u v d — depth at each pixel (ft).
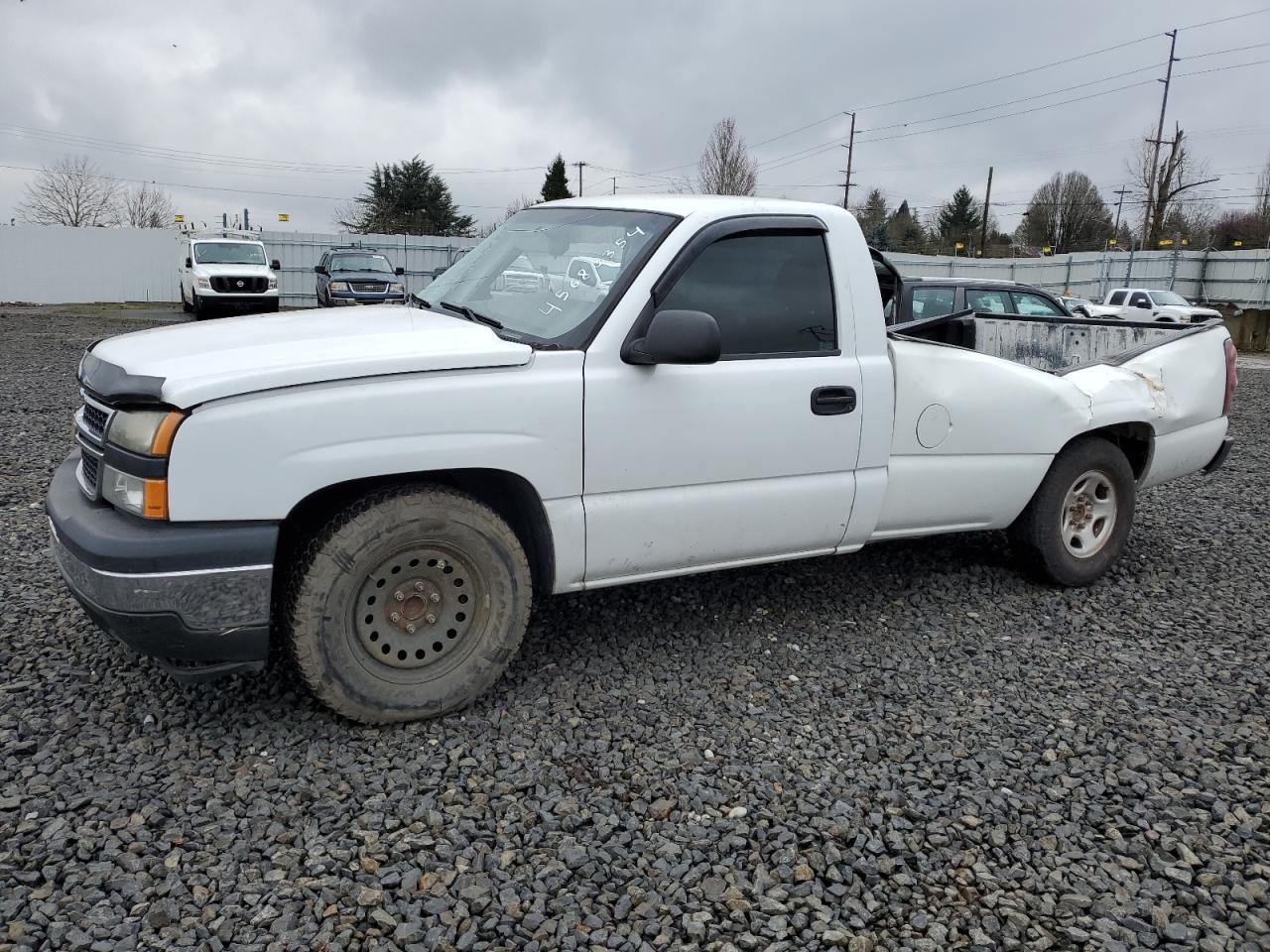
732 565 13.21
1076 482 16.08
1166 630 14.87
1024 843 9.37
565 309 12.05
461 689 11.30
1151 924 8.33
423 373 10.55
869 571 17.10
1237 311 93.81
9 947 7.48
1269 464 29.27
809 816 9.70
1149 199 166.40
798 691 12.42
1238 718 12.01
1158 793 10.25
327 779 9.97
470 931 7.93
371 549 10.46
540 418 11.12
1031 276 135.74
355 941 7.79
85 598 9.94
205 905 8.11
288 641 10.51
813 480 13.26
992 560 17.90
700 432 12.17
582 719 11.48
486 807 9.64
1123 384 16.40
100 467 10.28
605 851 9.02
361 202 221.46
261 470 9.84
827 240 13.24
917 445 14.24
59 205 200.03
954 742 11.25
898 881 8.75
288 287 111.96
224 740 10.64
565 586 12.00
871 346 13.53
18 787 9.61
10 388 36.24
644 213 12.79
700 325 10.97
